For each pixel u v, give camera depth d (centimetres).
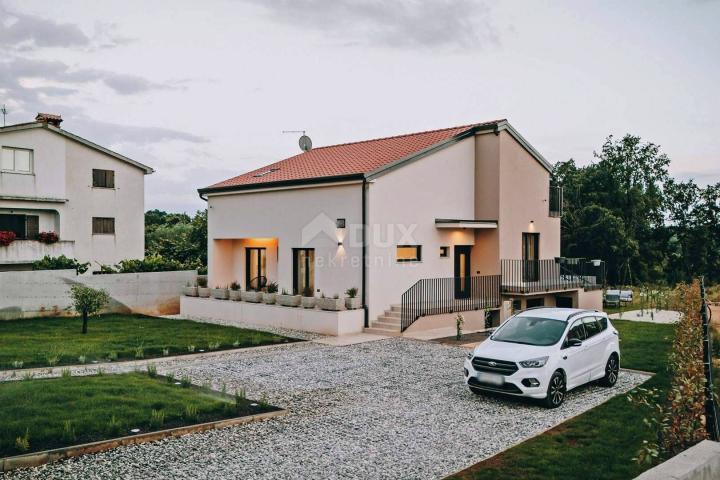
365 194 1631
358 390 979
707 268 4416
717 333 1353
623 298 2659
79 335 1537
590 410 841
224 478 569
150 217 5753
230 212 2123
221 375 1085
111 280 2050
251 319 1858
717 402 644
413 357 1283
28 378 924
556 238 2230
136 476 566
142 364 1182
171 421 731
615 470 591
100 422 685
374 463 625
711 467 424
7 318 1817
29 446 610
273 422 776
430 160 1802
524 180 2044
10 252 2348
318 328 1631
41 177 2567
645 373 1141
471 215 1964
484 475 582
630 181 4353
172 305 2206
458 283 1936
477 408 869
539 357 883
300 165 2128
